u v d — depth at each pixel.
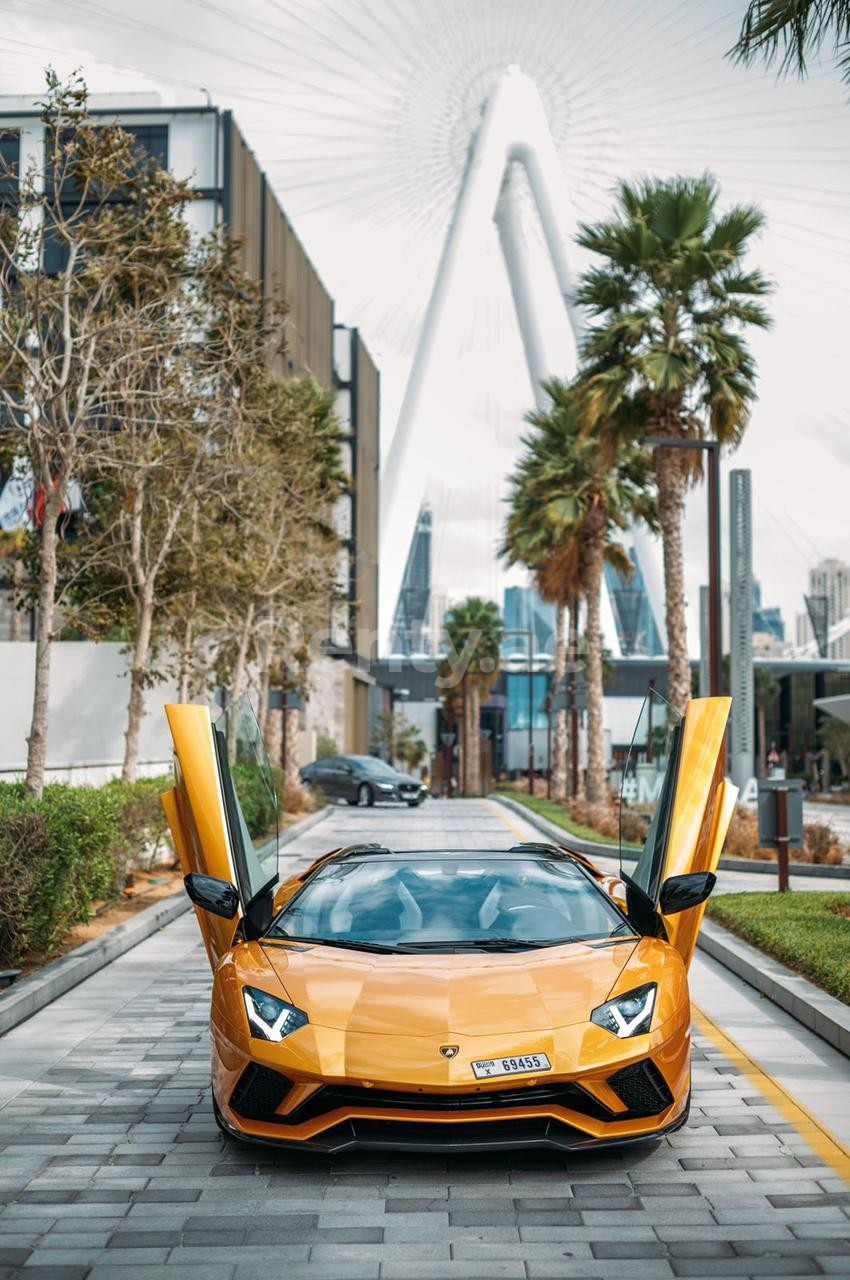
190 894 5.31
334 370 61.19
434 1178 4.44
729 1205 4.15
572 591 36.12
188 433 14.18
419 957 5.11
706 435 22.50
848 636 127.88
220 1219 4.05
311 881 6.01
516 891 5.76
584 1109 4.45
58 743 23.41
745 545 24.86
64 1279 3.58
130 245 13.32
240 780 8.86
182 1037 6.73
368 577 66.06
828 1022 6.53
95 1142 4.89
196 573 18.30
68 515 15.88
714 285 21.78
